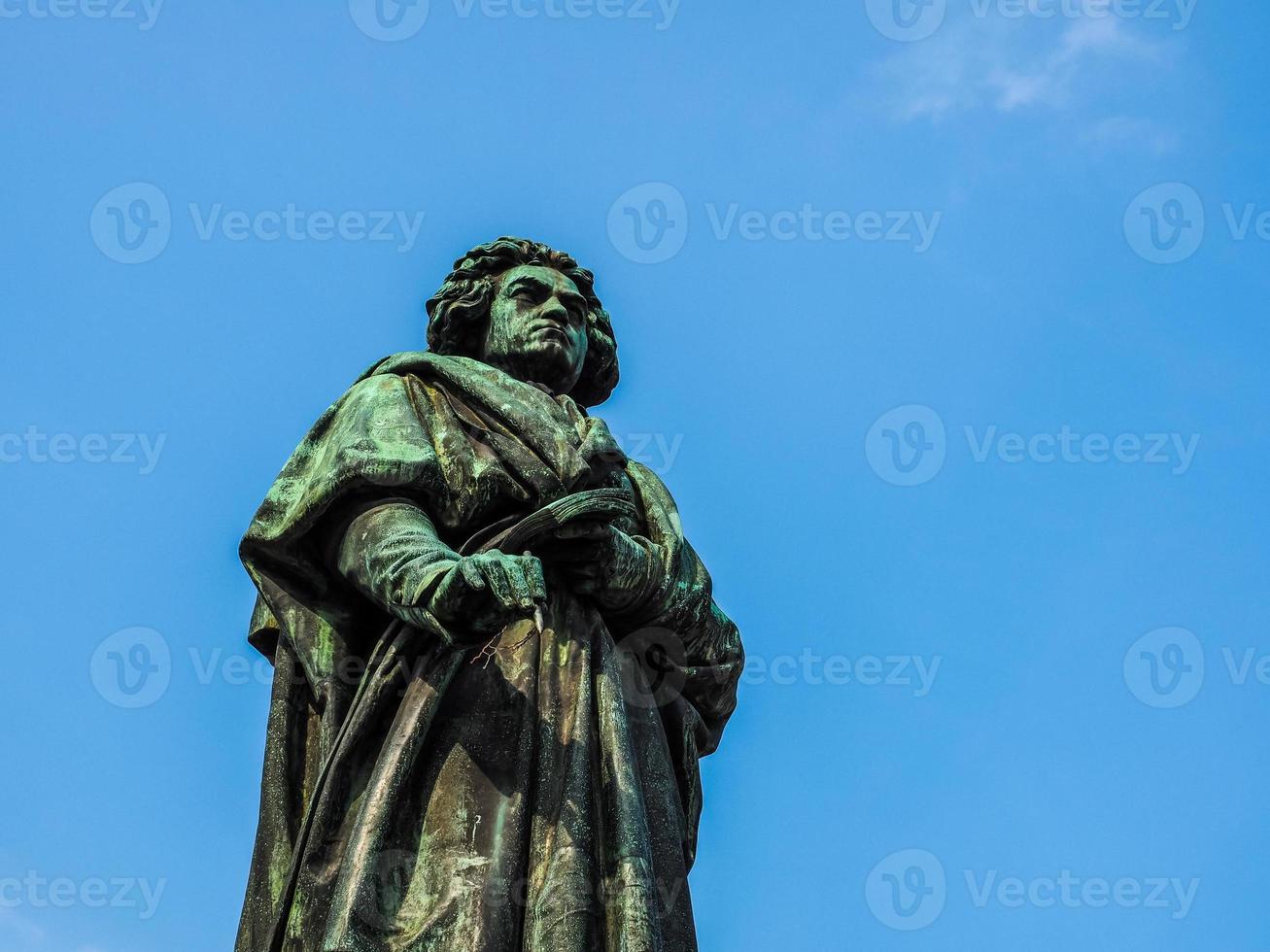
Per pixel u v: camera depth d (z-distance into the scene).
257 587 9.06
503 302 10.14
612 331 10.58
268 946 8.20
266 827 8.63
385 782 8.25
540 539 8.84
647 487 9.52
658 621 9.09
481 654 8.68
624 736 8.53
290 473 9.14
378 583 8.48
